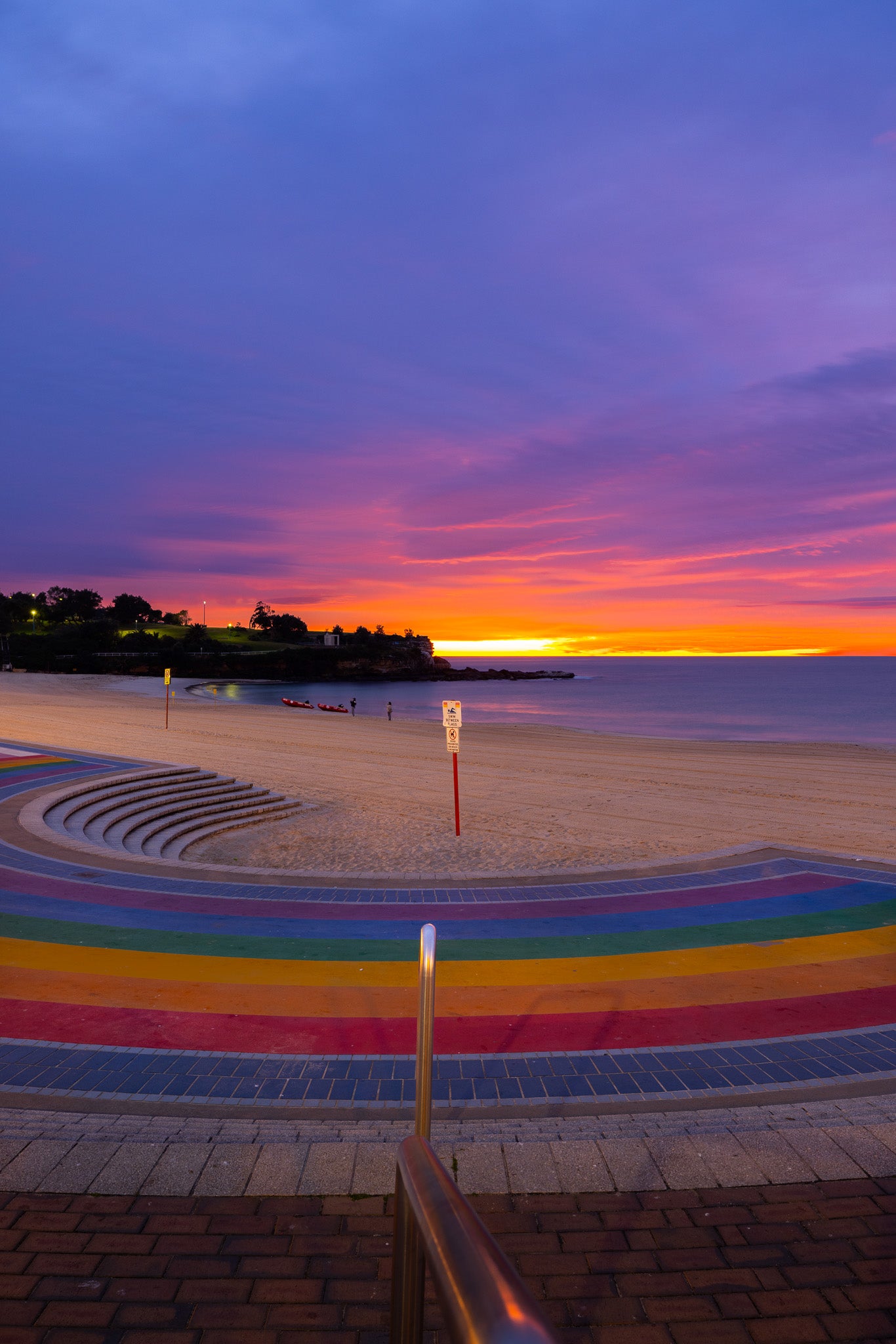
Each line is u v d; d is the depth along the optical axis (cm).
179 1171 478
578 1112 569
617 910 1080
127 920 1014
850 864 1330
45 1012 734
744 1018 731
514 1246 425
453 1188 117
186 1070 623
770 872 1286
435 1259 96
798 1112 558
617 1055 656
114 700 6738
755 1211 452
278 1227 434
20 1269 401
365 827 1953
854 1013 744
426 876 1253
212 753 3225
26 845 1389
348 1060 641
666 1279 403
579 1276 404
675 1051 665
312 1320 373
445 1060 645
